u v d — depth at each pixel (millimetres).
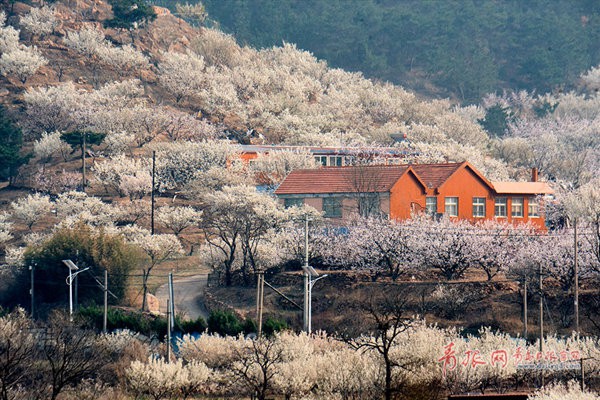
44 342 198875
